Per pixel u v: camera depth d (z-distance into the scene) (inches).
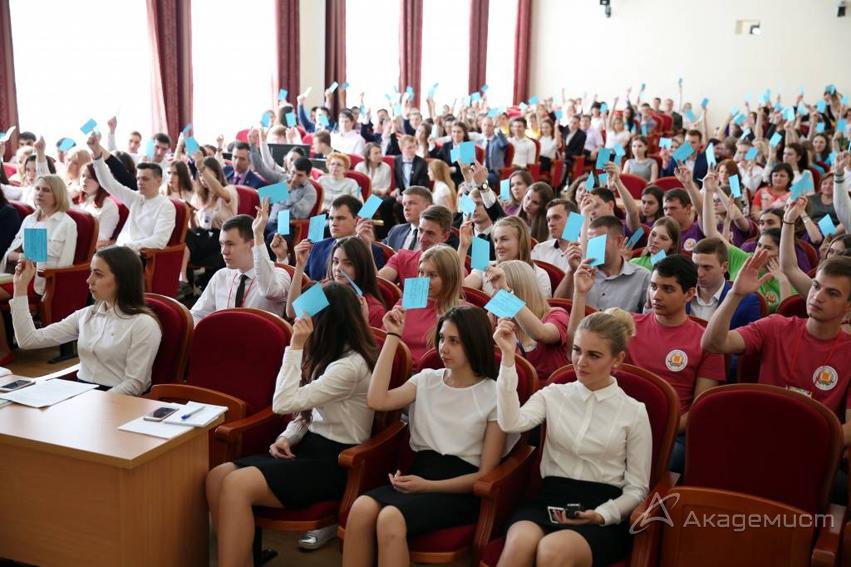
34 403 99.4
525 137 372.5
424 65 536.4
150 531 90.6
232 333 115.1
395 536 89.0
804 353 105.7
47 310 180.9
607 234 142.3
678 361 113.1
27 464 91.3
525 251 144.9
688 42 571.2
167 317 122.6
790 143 277.3
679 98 579.2
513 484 96.0
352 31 466.0
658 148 451.8
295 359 101.2
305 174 248.2
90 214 191.0
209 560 105.7
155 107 346.3
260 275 140.9
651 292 114.7
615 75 596.1
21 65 296.8
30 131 298.5
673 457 105.5
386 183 307.9
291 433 105.7
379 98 493.0
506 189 214.5
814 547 79.8
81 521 89.8
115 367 120.7
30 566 101.9
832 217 230.8
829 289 100.3
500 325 92.2
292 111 371.9
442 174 244.5
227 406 110.6
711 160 193.5
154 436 90.7
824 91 538.9
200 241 238.2
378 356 105.5
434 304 130.0
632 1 581.9
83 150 243.0
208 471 98.8
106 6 323.9
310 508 99.2
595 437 92.0
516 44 602.9
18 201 232.2
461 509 94.0
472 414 98.3
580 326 93.1
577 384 95.4
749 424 87.9
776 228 155.3
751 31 553.0
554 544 83.2
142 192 210.2
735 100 565.0
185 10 352.5
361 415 104.8
